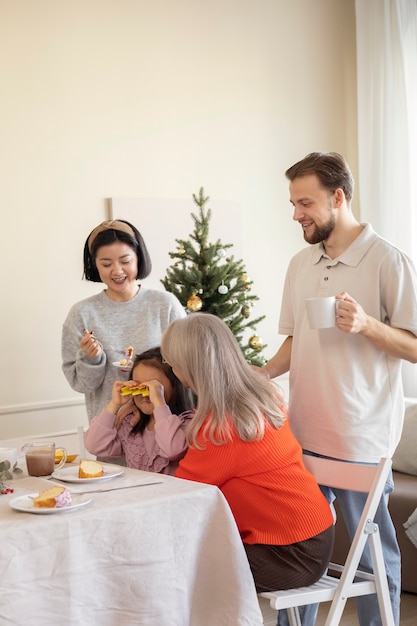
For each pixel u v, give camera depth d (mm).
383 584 2156
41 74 4285
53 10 4320
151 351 2553
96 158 4441
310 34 5246
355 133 5410
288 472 2115
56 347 4316
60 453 2516
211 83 4844
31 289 4250
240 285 3980
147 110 4609
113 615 1797
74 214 4371
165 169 4664
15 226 4207
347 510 2412
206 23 4832
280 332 2703
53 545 1710
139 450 2520
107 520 1787
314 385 2428
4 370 4176
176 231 4652
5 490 2027
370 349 2354
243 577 1944
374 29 5191
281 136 5109
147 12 4621
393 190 5125
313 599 2082
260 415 2100
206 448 2082
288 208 5133
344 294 2260
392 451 2408
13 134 4207
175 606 1885
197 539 1932
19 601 1662
